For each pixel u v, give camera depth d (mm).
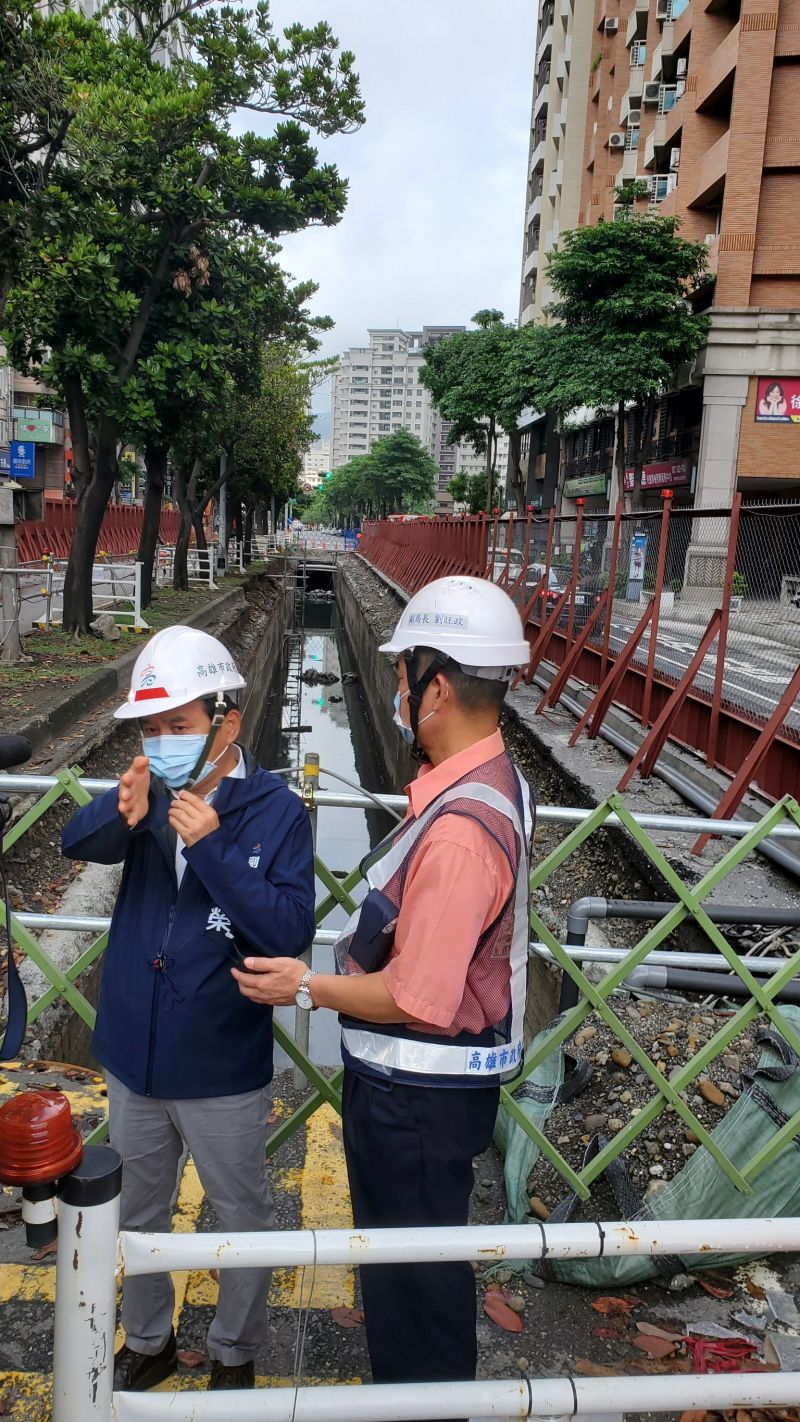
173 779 1906
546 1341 2402
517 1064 1823
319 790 2781
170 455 23062
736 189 25297
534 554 14406
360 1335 2436
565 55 47031
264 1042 2043
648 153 33438
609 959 3117
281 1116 3498
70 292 11719
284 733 23750
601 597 10484
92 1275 1345
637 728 9000
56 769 7504
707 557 7555
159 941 1967
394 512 114250
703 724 7637
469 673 1772
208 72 12547
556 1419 1453
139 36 12992
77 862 6430
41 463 41438
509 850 1690
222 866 1800
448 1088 1713
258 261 15344
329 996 1744
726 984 3074
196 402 15094
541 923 2709
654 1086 3150
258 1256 1408
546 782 8812
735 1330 2469
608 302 25188
